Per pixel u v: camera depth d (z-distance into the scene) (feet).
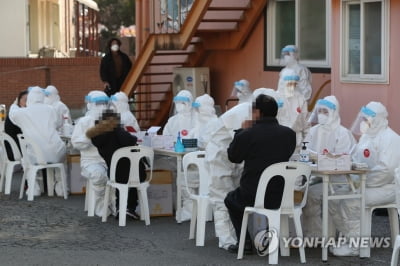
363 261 33.09
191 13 60.85
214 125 34.63
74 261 33.50
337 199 32.94
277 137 32.37
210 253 34.55
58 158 48.03
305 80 52.37
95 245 36.37
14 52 109.50
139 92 70.54
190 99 44.93
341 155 32.58
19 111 47.60
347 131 38.73
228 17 63.98
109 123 40.14
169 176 42.45
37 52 118.21
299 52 58.49
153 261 33.42
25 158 47.85
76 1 136.26
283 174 31.91
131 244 36.47
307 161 34.22
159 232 38.83
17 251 35.22
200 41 67.10
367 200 33.50
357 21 48.52
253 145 32.24
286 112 39.29
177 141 40.93
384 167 33.32
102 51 165.58
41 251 35.24
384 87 46.50
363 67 48.03
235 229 33.94
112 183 40.34
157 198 42.37
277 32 60.85
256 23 62.64
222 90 67.10
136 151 39.99
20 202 47.01
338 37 49.73
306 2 57.62
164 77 72.18
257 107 32.73
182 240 37.17
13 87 98.73
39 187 49.08
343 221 33.65
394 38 45.62
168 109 71.31
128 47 127.03
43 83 99.50
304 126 36.27
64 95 100.73
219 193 34.73
